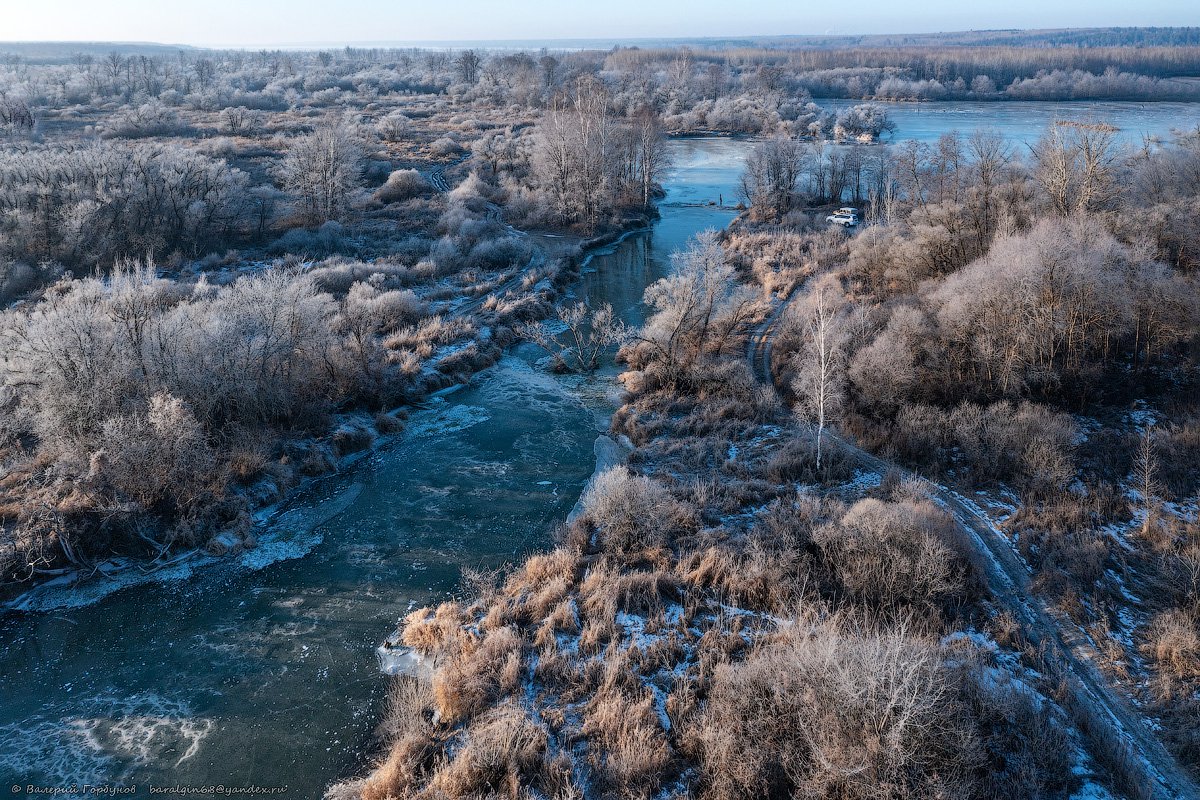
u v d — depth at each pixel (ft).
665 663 66.54
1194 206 122.72
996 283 110.22
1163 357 113.80
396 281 173.78
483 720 61.72
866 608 69.77
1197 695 61.26
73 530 84.12
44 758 60.29
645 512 85.97
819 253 197.98
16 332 96.84
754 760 53.88
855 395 118.01
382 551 87.76
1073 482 92.68
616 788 54.54
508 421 120.98
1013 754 55.21
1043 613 72.74
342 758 60.49
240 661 70.85
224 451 100.07
